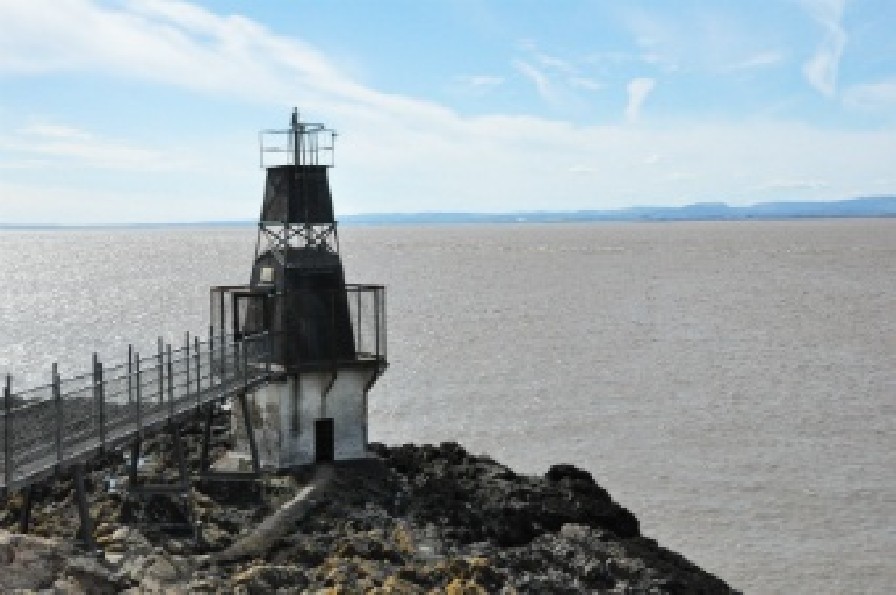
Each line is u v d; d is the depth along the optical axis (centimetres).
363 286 4578
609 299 17962
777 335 12888
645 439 7262
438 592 3133
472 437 7306
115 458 4066
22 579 2458
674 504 5847
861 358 10975
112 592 2584
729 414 8106
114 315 15038
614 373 10012
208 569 3122
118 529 3284
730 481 6269
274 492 3953
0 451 2862
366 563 3309
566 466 4753
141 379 3566
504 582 3384
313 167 4425
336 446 4341
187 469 3950
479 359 10819
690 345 12012
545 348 11712
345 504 3919
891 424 7750
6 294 18900
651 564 3925
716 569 4956
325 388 4300
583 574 3634
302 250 4394
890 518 5650
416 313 15475
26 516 3250
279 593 3003
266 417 4281
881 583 4844
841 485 6197
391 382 9350
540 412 8131
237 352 4019
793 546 5250
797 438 7319
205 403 3647
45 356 11088
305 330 4294
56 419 2933
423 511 3988
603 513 4338
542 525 4078
